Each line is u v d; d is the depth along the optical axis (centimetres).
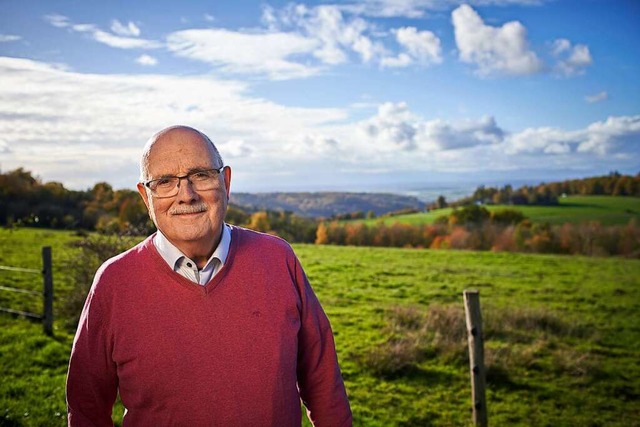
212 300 176
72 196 3334
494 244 4438
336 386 205
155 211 180
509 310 1235
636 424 702
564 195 8019
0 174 3356
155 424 174
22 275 1471
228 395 171
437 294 1595
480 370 635
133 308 174
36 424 535
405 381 818
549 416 719
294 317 190
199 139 186
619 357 1025
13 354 779
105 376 183
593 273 2138
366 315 1264
